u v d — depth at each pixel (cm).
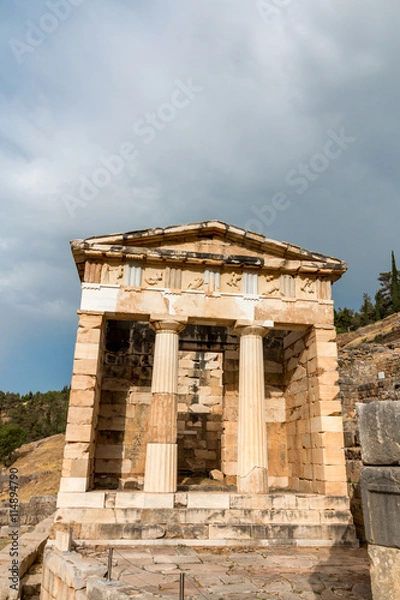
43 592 1436
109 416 2269
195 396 2714
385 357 3834
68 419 1752
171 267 1983
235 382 2423
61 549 1502
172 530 1642
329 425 1897
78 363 1819
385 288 9631
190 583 1168
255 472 1797
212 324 2045
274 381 2420
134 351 2392
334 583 1182
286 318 2008
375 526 590
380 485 588
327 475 1833
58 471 4622
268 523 1708
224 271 2022
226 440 2330
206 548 1595
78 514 1638
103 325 2052
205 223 2006
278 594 1082
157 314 1909
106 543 1577
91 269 1931
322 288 2083
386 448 592
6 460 6109
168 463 1755
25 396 14250
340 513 1766
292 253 2067
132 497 1686
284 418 2361
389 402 600
